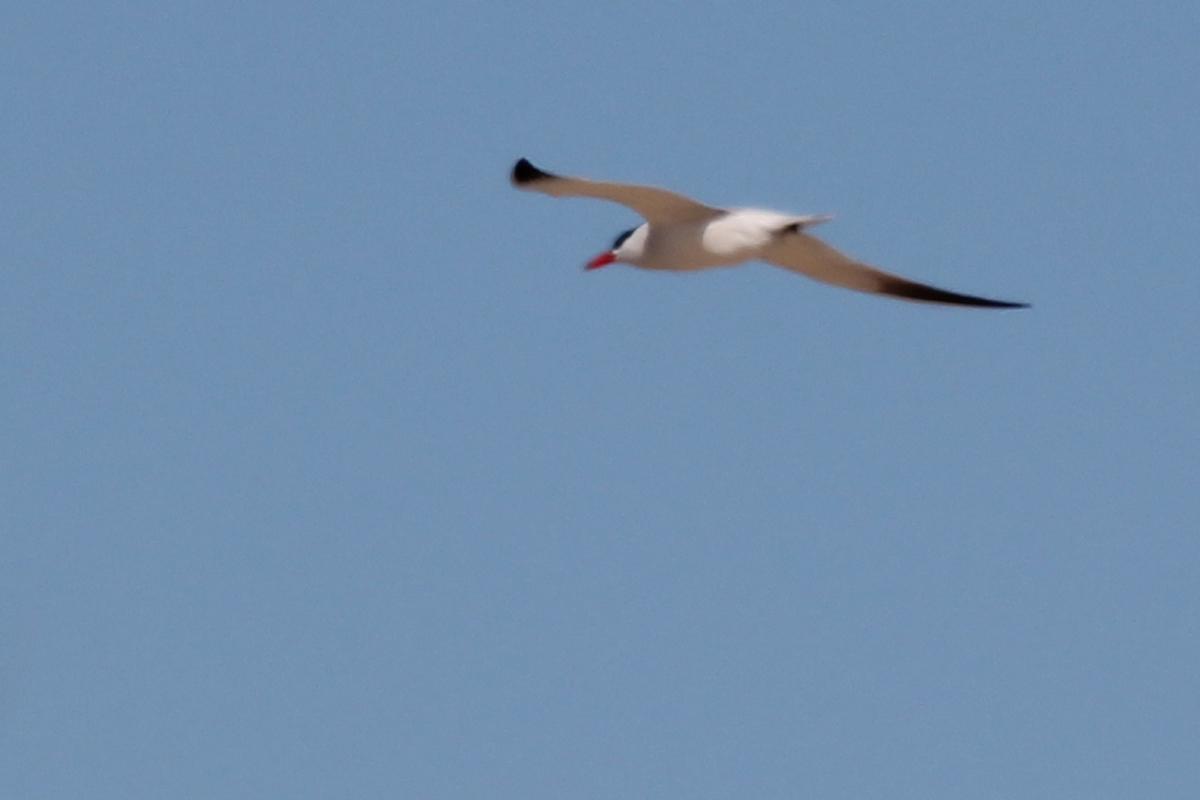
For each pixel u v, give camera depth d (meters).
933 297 20.39
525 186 18.55
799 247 19.69
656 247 19.61
